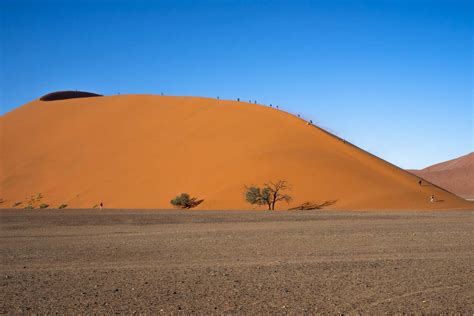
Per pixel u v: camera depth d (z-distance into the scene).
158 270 15.29
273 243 22.48
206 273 14.69
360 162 82.31
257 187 67.00
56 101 133.38
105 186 84.50
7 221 37.31
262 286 12.82
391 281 13.39
